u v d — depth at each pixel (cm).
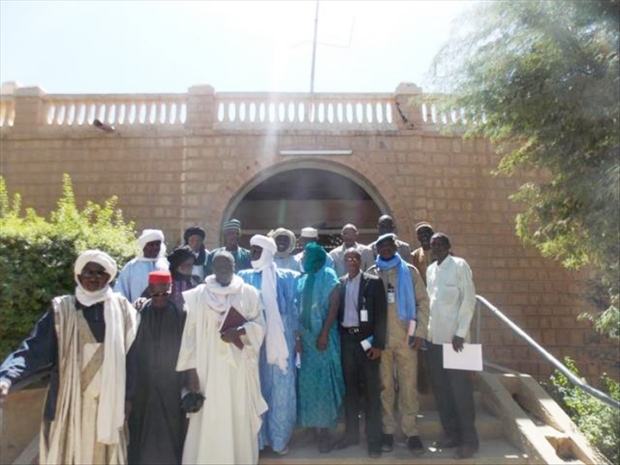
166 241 1106
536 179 1134
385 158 1131
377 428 485
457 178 1132
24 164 1140
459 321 502
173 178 1132
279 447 467
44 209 1123
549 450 484
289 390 474
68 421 379
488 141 1145
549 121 704
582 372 1060
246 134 1140
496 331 1079
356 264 511
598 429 534
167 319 438
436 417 565
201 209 1118
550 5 661
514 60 702
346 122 1148
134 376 406
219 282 445
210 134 1138
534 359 1070
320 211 1394
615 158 658
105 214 693
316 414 477
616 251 687
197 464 413
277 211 1401
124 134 1142
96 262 393
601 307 797
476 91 745
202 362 428
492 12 714
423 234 627
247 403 436
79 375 382
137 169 1137
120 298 411
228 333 425
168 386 426
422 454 489
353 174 1140
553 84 668
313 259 502
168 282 431
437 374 514
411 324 495
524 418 538
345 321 501
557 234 824
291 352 484
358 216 1385
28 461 487
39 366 379
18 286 528
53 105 1173
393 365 534
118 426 385
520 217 892
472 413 496
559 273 1103
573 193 712
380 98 1160
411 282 509
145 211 1121
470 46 749
